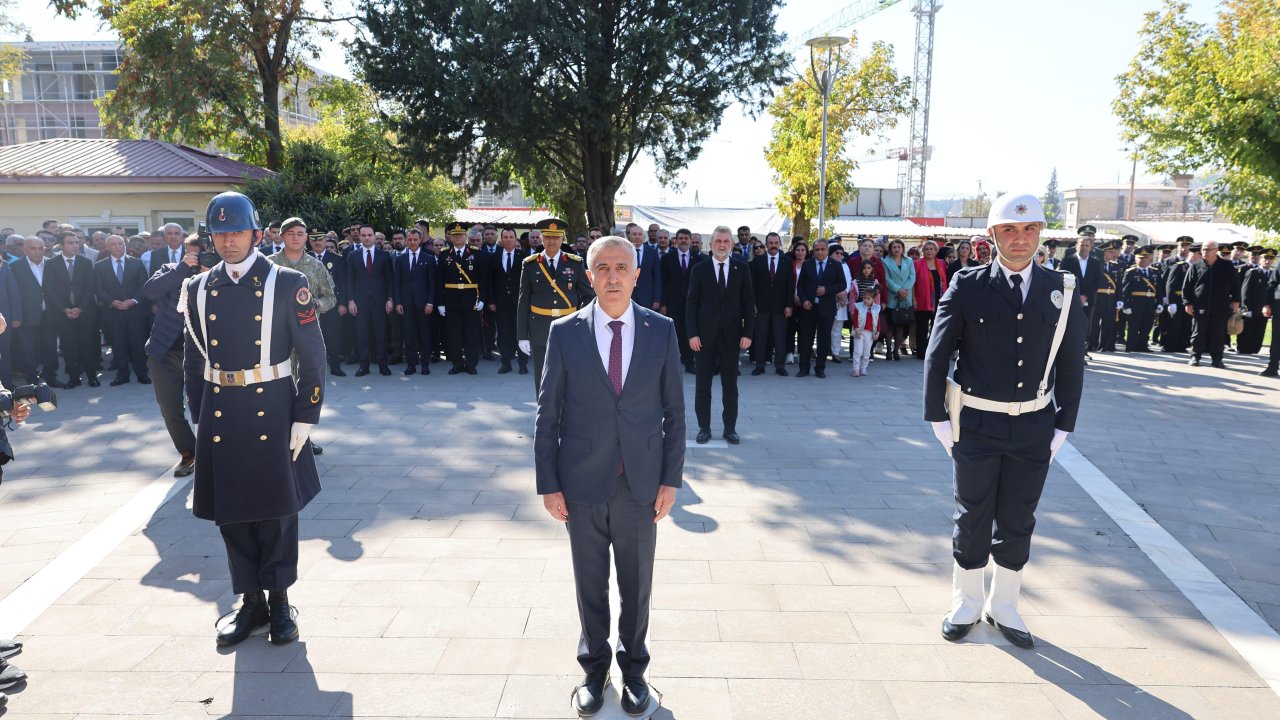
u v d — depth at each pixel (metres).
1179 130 20.55
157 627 3.78
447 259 11.27
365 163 23.08
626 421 3.10
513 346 11.43
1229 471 6.42
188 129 21.06
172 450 7.05
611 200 21.62
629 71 18.12
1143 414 8.59
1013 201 3.46
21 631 3.75
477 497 5.66
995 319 3.51
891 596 4.09
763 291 11.19
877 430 7.77
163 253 10.63
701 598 4.05
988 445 3.56
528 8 17.53
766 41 19.61
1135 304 14.06
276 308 3.60
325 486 5.91
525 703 3.14
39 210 17.69
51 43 55.19
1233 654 3.55
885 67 29.64
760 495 5.71
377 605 3.97
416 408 8.83
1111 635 3.71
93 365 10.29
